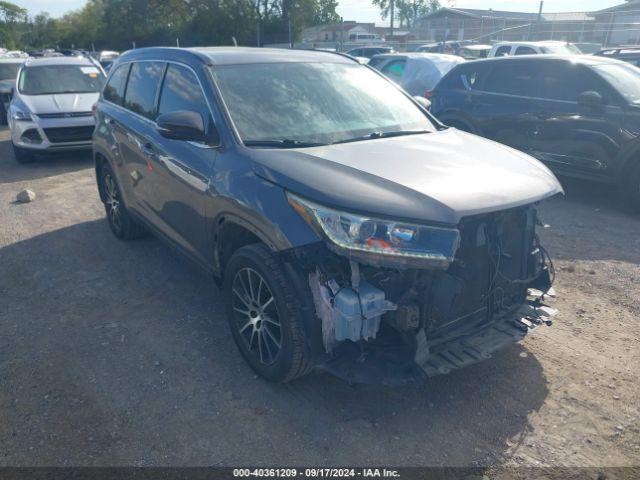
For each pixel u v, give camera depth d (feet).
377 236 9.23
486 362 12.33
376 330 9.62
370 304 9.34
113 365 12.25
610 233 20.67
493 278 10.82
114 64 19.56
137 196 16.65
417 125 14.01
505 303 11.59
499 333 11.14
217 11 161.27
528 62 25.81
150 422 10.44
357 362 9.80
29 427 10.33
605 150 22.81
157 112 15.16
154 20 180.96
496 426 10.35
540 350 12.84
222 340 13.20
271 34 164.35
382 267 9.46
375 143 12.22
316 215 9.57
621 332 13.66
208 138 12.43
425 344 9.85
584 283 16.37
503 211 10.57
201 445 9.86
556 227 21.35
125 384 11.57
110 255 18.56
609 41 85.56
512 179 10.85
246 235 11.81
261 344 11.32
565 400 11.07
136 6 179.63
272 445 9.86
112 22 185.88
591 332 13.66
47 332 13.67
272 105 12.83
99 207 24.23
